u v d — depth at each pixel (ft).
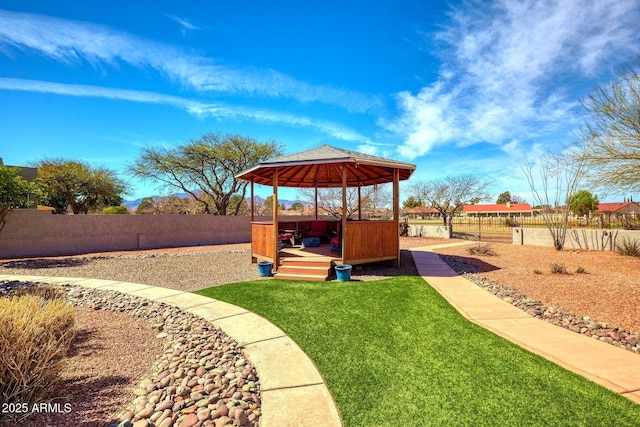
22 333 9.15
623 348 11.87
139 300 19.04
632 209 102.47
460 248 44.57
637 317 15.05
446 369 10.26
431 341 12.53
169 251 44.93
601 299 18.02
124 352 12.17
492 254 37.37
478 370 10.17
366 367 10.46
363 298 18.67
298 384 9.45
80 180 80.12
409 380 9.60
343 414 7.98
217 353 11.69
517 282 22.77
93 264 33.04
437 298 18.61
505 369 10.21
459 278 24.13
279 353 11.60
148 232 49.70
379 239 27.86
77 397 8.92
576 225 59.21
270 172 33.37
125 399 8.89
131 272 28.53
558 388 9.04
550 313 15.88
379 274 26.22
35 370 8.51
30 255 40.01
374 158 27.32
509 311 16.28
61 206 83.87
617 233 38.83
